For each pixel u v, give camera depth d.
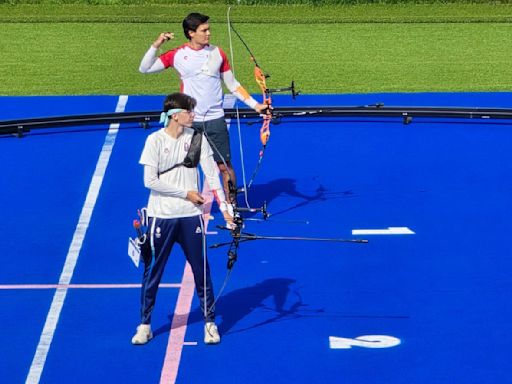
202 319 19.02
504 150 28.58
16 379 17.00
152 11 49.66
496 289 20.08
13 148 28.78
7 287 20.34
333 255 21.69
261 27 45.78
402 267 21.08
